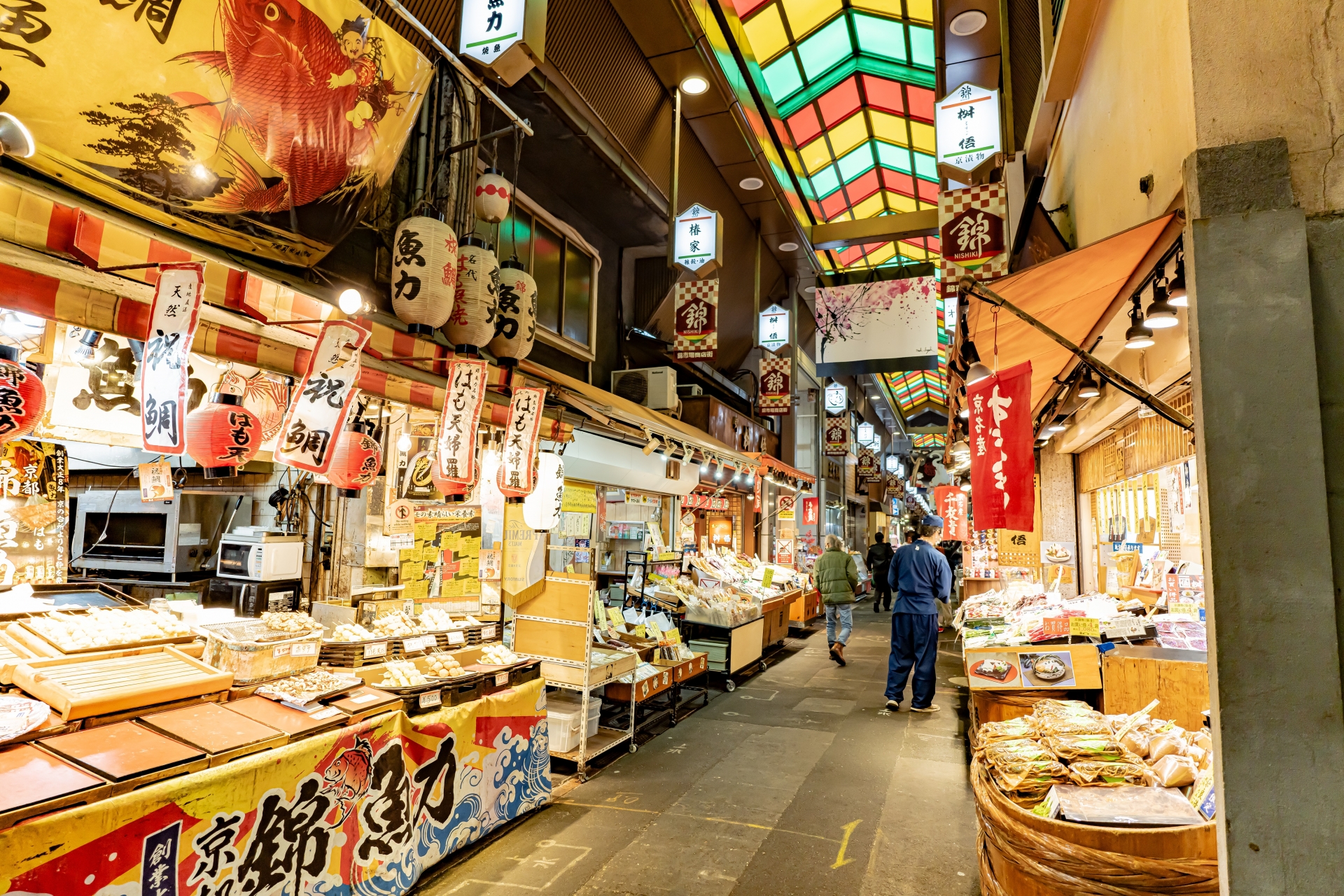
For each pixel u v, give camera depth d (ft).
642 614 24.86
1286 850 6.66
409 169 17.69
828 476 68.90
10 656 9.54
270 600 13.89
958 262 22.97
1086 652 14.37
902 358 32.30
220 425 9.63
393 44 12.63
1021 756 10.10
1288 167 7.43
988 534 35.42
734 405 49.16
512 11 15.66
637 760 18.52
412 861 11.56
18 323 9.33
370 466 12.14
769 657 34.42
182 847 8.09
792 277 50.75
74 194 9.91
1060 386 20.17
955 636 39.22
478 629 15.52
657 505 35.04
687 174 33.09
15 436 8.16
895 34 32.55
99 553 17.02
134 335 9.38
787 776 17.25
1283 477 7.02
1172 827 8.04
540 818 14.60
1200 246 7.54
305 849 9.64
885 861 12.84
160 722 9.08
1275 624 6.90
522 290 17.43
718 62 27.30
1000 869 9.15
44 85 9.05
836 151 44.27
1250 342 7.25
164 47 9.82
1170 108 9.17
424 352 14.74
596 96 24.44
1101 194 14.38
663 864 12.64
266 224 12.23
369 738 10.82
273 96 11.18
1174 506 17.99
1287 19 7.64
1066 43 15.55
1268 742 6.81
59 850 7.04
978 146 22.88
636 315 35.60
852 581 32.63
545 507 17.79
